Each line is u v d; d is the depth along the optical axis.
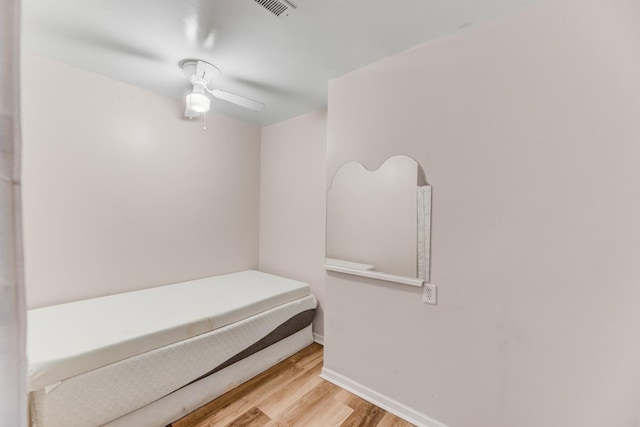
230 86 2.22
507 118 1.34
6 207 0.35
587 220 1.16
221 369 1.84
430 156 1.58
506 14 1.34
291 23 1.47
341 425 1.59
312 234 2.76
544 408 1.25
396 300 1.70
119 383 1.39
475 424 1.42
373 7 1.34
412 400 1.63
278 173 3.10
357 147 1.92
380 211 1.79
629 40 1.08
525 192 1.29
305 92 2.31
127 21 1.48
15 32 0.36
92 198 2.11
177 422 1.60
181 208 2.63
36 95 1.85
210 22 1.47
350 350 1.92
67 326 1.59
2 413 0.36
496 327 1.36
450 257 1.50
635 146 1.07
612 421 1.12
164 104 2.49
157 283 2.47
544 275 1.25
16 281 0.37
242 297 2.19
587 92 1.16
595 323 1.14
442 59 1.54
